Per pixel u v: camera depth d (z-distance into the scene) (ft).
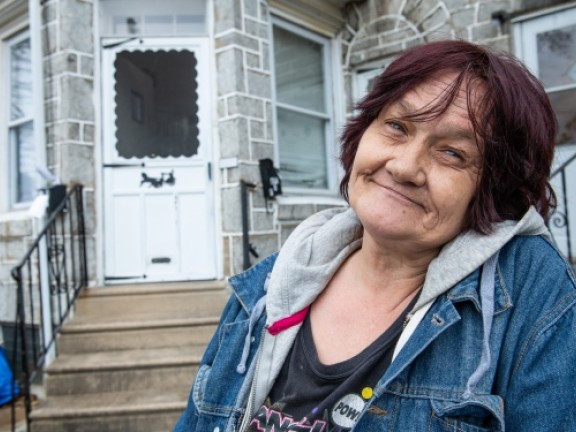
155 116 13.89
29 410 9.86
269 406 3.20
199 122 13.57
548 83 13.25
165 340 11.50
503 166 2.77
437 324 2.71
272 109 14.11
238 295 3.86
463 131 2.73
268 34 14.15
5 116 15.52
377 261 3.22
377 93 3.09
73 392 10.50
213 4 13.55
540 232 2.87
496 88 2.72
